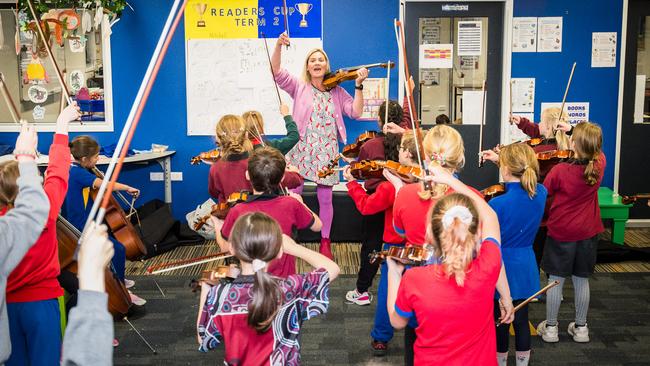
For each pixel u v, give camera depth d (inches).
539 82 263.6
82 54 261.4
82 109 264.2
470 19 262.5
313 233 245.0
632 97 265.3
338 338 162.9
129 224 182.5
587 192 151.9
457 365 85.8
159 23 260.1
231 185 149.8
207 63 260.7
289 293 86.9
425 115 267.6
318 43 259.3
